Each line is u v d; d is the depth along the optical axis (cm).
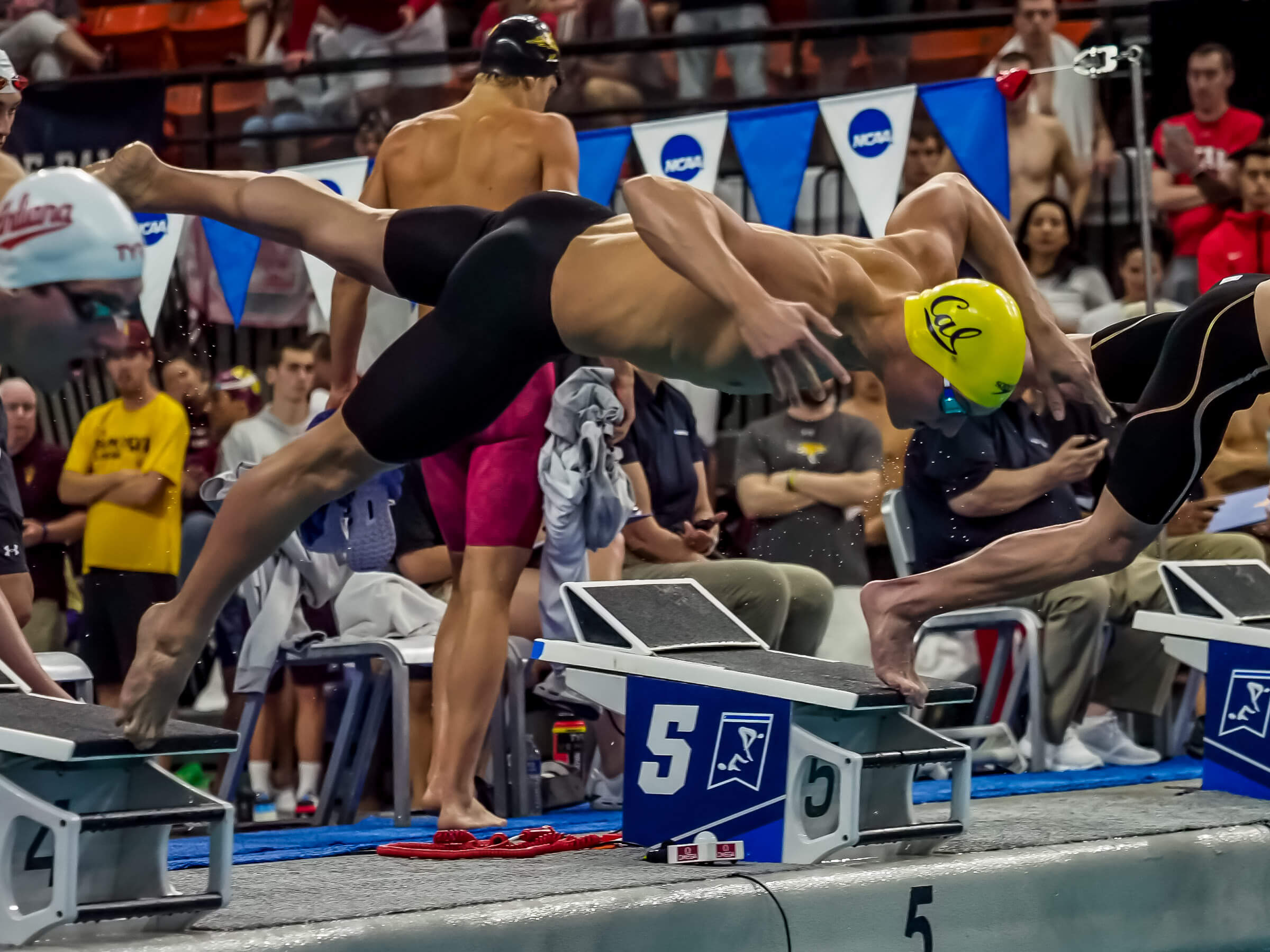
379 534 1185
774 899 731
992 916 802
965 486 1442
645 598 958
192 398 1689
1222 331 760
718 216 664
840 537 1488
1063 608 1438
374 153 2136
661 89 2202
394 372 728
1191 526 1636
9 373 1573
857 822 782
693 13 2248
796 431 1516
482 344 719
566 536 1139
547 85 1213
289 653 1176
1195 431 762
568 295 705
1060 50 2034
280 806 1448
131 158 797
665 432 1410
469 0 2328
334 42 2280
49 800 627
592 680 919
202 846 965
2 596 807
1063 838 880
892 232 775
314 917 644
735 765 845
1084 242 2025
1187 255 1939
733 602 1274
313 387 1647
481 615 1091
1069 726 1488
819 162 2148
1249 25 1891
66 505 1556
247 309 2073
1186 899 892
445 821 1077
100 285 597
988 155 1547
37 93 1820
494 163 1175
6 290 597
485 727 1102
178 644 681
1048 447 1502
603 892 701
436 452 745
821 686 803
